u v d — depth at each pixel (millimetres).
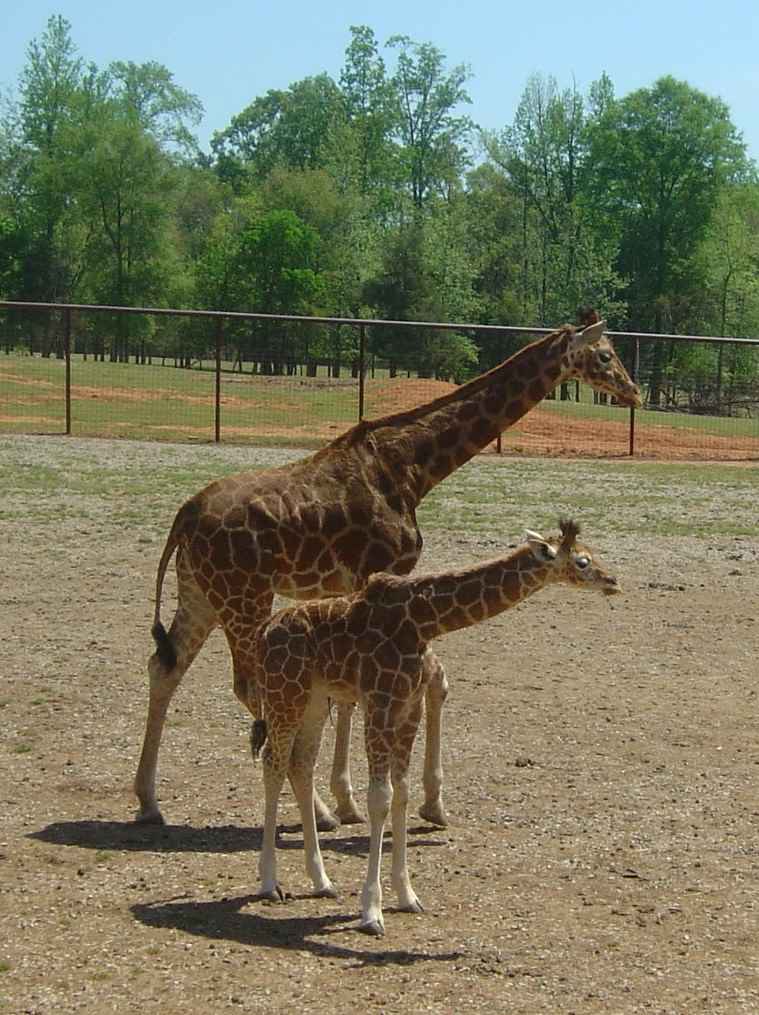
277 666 6500
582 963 5867
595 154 74250
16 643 11922
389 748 6336
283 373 47781
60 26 79688
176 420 31625
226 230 78188
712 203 74062
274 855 6660
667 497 21703
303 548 7852
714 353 66312
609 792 8328
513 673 11258
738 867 7090
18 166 81562
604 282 69625
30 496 19734
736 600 14398
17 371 40781
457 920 6367
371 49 97125
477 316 67438
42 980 5625
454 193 83938
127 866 7039
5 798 8102
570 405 39562
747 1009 5441
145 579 14789
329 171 81562
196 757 8969
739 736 9562
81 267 76750
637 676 11242
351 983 5641
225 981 5637
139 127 75875
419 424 8500
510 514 19453
